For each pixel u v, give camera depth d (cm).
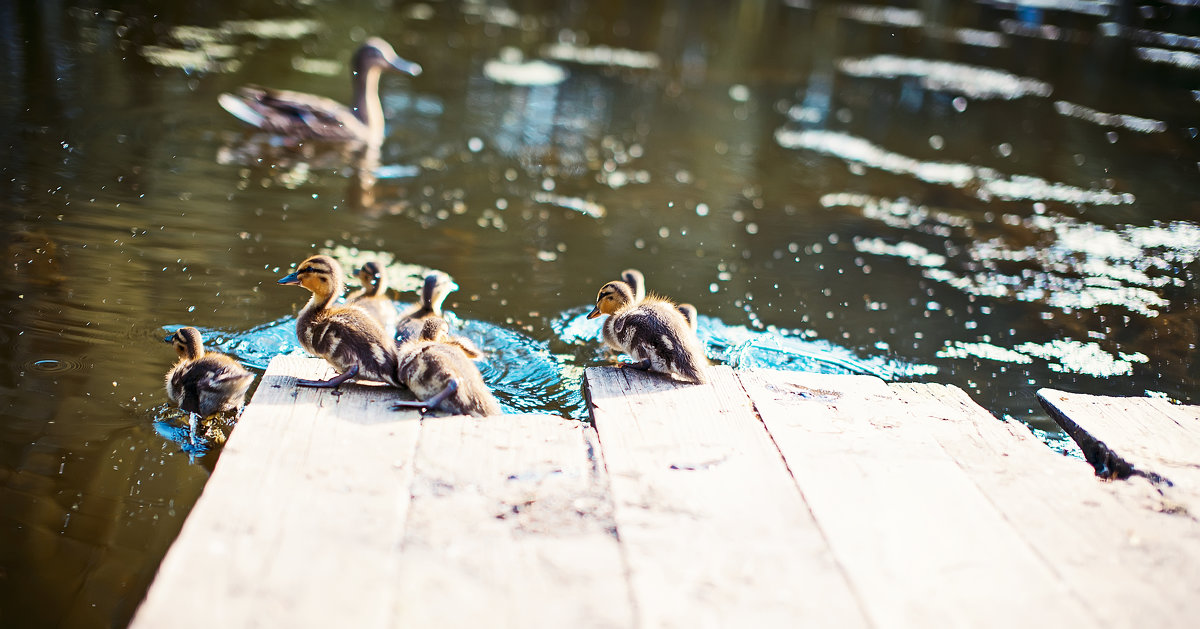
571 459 429
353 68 1177
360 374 520
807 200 1089
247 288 719
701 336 714
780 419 475
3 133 998
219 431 531
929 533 380
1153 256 952
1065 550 377
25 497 458
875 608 335
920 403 503
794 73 1838
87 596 401
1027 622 332
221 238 809
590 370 536
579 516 384
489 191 1020
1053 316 791
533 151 1184
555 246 880
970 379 668
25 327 619
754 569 353
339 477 400
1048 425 603
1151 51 2153
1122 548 380
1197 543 385
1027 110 1605
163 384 572
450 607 325
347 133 1127
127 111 1124
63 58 1295
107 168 943
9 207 812
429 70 1550
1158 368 699
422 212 935
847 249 936
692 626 321
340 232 859
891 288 840
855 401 502
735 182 1137
